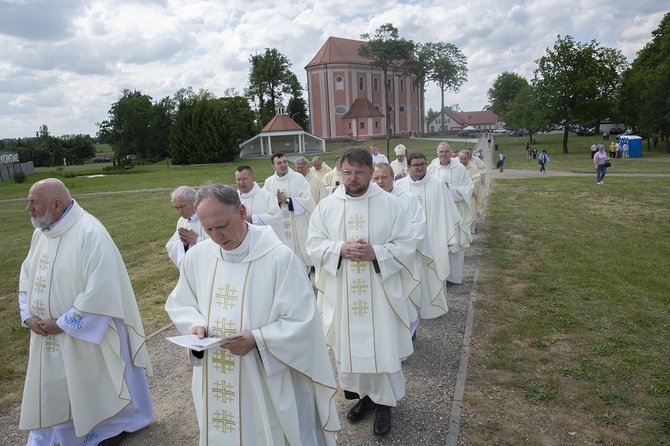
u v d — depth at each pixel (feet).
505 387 14.75
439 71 266.16
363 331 12.71
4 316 24.80
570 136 228.63
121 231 48.80
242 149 209.77
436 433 12.71
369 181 13.28
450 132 312.09
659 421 12.73
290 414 9.00
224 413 9.12
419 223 14.84
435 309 16.96
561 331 18.81
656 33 155.84
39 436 12.42
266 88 241.76
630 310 20.93
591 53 139.54
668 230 38.06
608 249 32.01
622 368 15.62
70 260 11.85
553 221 42.91
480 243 35.01
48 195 11.80
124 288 12.62
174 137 182.19
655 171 85.56
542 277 26.02
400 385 12.92
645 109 135.64
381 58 225.97
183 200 16.46
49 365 11.93
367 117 226.58
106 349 11.94
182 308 9.58
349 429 13.07
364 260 12.53
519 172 95.66
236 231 8.93
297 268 9.28
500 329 19.08
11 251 42.63
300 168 29.25
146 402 13.47
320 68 229.25
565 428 12.60
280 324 8.83
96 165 238.68
